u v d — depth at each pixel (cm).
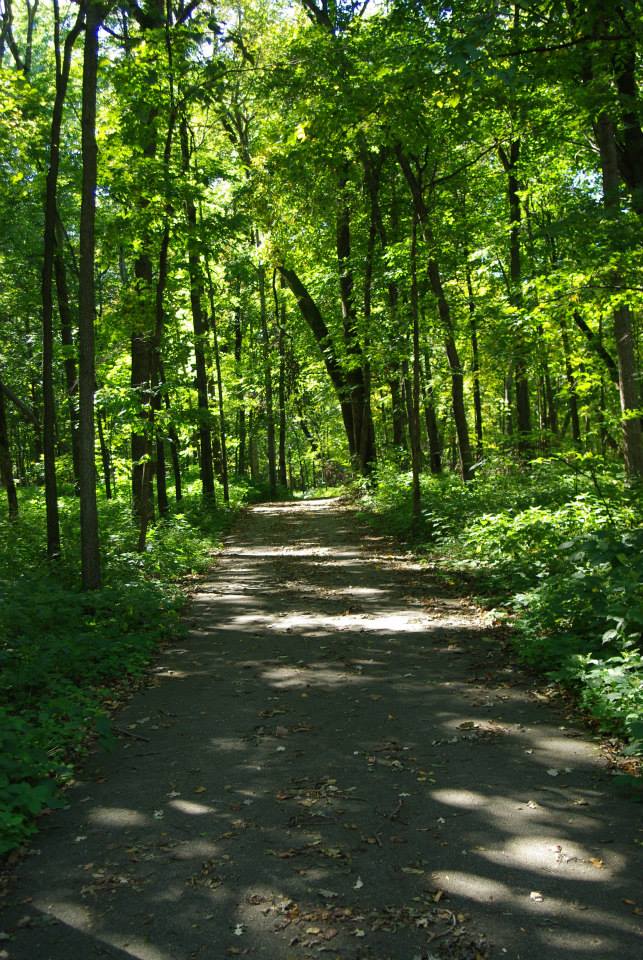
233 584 1280
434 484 2011
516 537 1071
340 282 2639
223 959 307
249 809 446
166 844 405
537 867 367
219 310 3256
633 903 334
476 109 882
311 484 6172
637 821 410
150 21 1482
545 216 1989
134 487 1789
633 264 953
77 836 418
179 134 1638
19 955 313
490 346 1455
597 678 568
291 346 3591
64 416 2123
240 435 4109
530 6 727
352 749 536
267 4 2042
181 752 543
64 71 1124
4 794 412
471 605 991
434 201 1822
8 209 1748
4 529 1505
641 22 792
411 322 1803
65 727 555
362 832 411
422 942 314
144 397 1451
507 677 683
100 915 341
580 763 490
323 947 313
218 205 1972
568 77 873
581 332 1820
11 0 1595
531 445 1744
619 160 1164
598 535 643
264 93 1273
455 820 420
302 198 1822
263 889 358
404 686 677
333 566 1425
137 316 1462
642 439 1323
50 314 1205
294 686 695
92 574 1005
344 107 997
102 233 1548
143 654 798
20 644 724
